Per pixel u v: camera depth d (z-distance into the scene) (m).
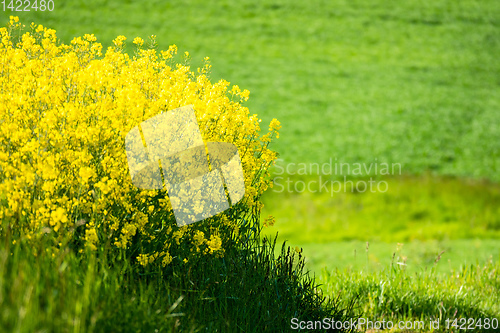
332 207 14.88
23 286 2.17
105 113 3.15
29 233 2.80
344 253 10.08
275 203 15.03
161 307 2.83
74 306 2.25
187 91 3.63
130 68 3.80
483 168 18.23
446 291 5.17
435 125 21.00
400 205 15.16
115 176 3.11
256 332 3.34
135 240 3.41
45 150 3.14
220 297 3.41
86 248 2.86
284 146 18.62
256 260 3.79
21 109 3.25
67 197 3.10
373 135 19.98
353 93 23.61
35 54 3.82
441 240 12.26
